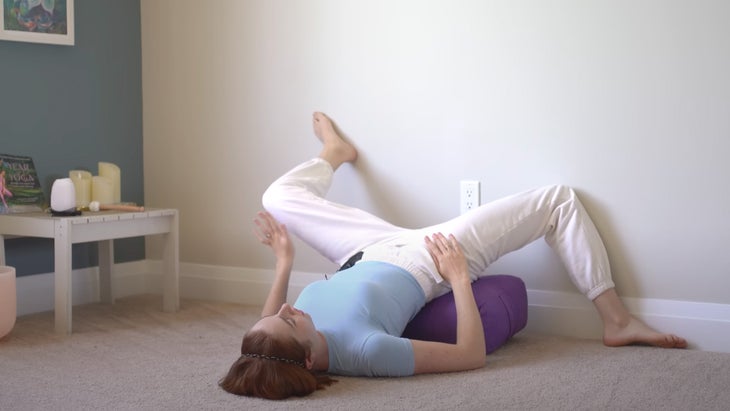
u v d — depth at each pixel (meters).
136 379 2.55
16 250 3.60
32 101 3.63
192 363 2.75
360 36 3.53
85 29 3.85
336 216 3.14
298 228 3.21
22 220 3.26
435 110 3.39
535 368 2.65
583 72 3.10
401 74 3.45
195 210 4.00
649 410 2.23
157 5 4.02
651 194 3.04
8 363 2.76
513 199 3.05
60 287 3.19
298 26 3.67
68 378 2.57
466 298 2.69
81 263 3.86
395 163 3.50
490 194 3.30
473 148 3.32
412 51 3.42
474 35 3.28
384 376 2.52
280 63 3.72
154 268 4.12
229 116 3.88
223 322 3.42
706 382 2.49
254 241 3.85
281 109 3.74
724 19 2.88
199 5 3.91
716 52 2.90
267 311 2.92
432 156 3.41
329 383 2.44
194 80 3.96
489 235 2.97
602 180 3.10
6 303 3.01
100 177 3.64
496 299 2.89
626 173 3.07
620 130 3.06
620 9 3.03
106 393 2.41
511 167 3.26
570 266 3.05
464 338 2.63
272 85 3.75
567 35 3.12
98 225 3.30
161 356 2.85
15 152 3.57
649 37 2.99
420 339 2.82
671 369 2.64
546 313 3.24
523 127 3.22
